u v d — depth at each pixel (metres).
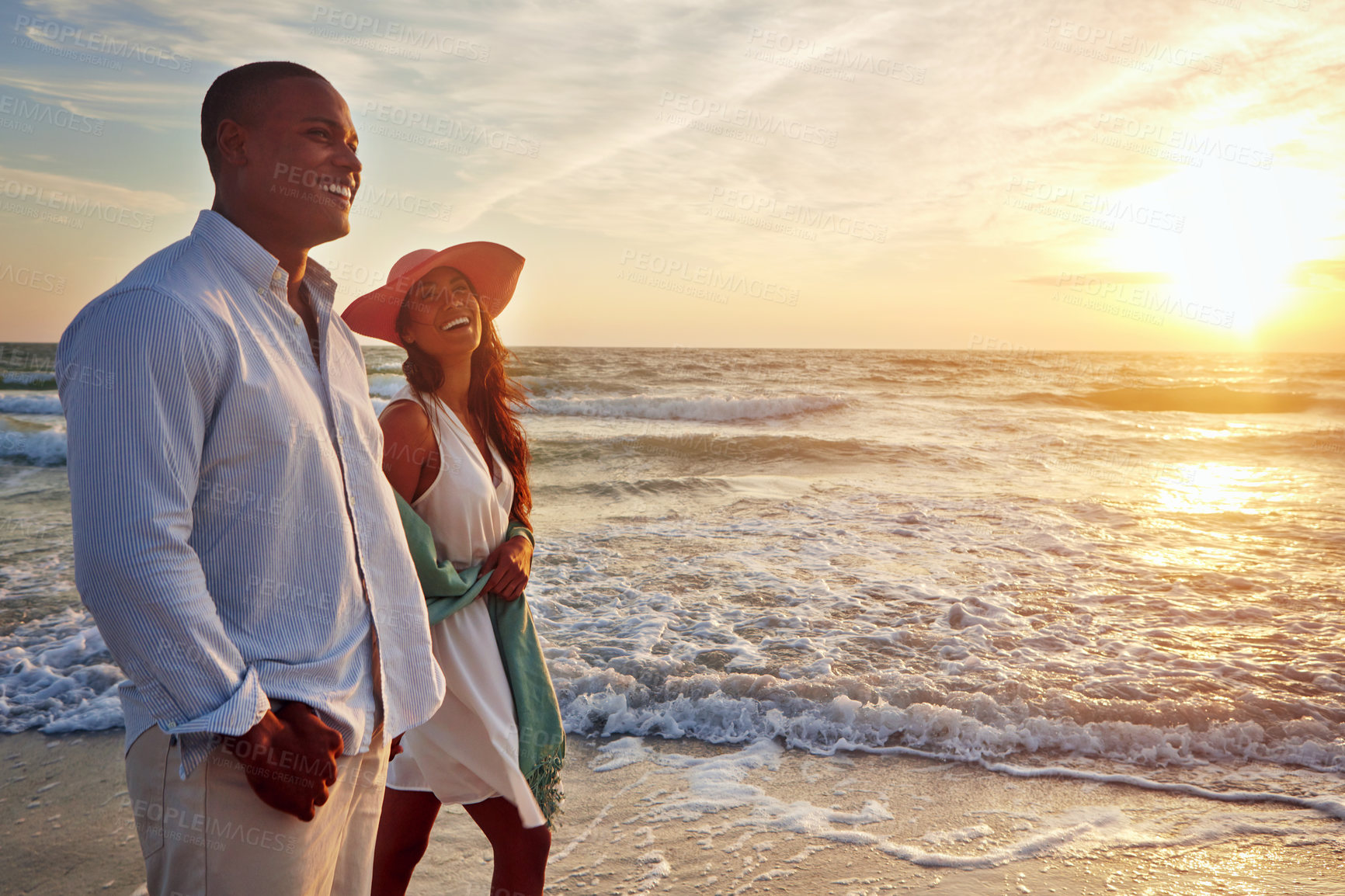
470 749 1.93
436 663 1.65
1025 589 5.67
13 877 2.59
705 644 4.57
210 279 1.32
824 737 3.55
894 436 15.67
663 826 2.88
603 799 3.08
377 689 1.49
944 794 3.09
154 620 1.14
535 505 8.81
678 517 8.18
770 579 5.91
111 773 3.26
